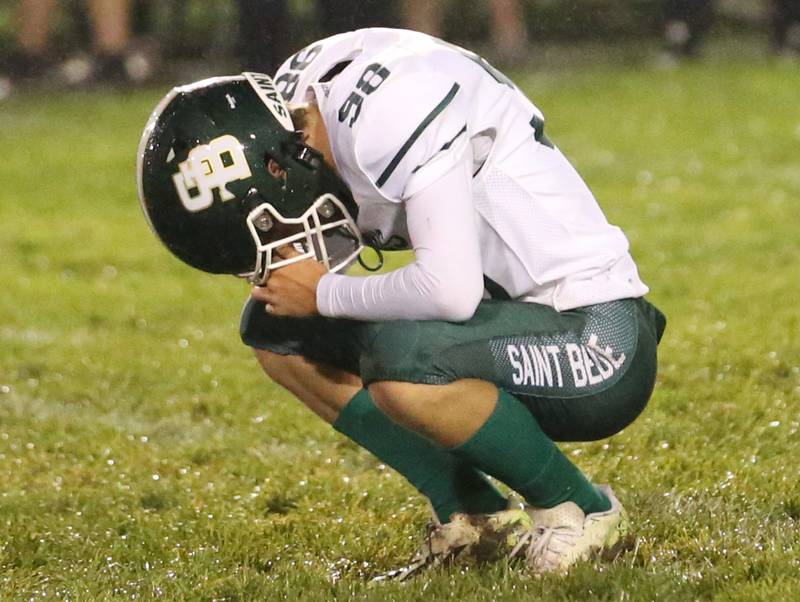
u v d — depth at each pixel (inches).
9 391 506.3
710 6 1473.9
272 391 495.5
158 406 482.6
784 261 682.8
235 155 287.7
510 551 306.7
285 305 297.1
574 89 1317.7
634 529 335.0
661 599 285.3
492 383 290.0
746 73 1390.3
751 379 471.8
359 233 300.8
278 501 380.2
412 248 303.3
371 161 281.4
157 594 308.5
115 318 618.2
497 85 298.4
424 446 314.2
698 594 292.8
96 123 1198.9
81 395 500.4
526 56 1460.4
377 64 287.1
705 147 1036.5
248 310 320.8
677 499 360.2
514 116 297.9
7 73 1401.3
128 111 1251.8
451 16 1491.1
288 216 291.7
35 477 412.5
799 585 289.4
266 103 292.4
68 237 793.6
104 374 522.0
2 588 320.5
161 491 389.4
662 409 445.4
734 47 1567.4
